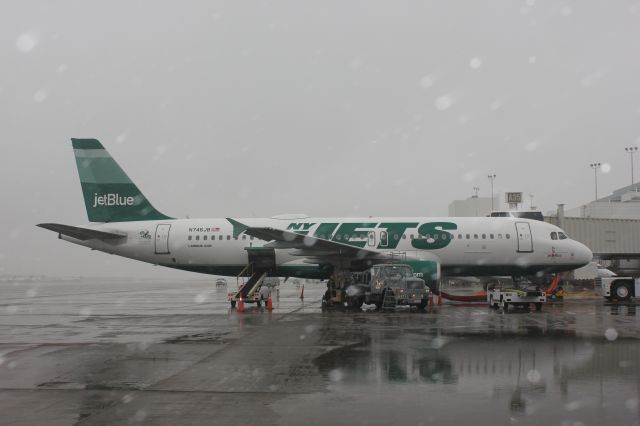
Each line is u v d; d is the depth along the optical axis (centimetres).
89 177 3644
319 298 4300
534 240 3334
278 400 947
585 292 4384
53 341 1681
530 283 3766
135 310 3006
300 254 3206
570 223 4809
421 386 1041
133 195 3631
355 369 1202
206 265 3494
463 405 909
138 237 3538
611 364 1242
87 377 1145
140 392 1012
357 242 3353
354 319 2292
